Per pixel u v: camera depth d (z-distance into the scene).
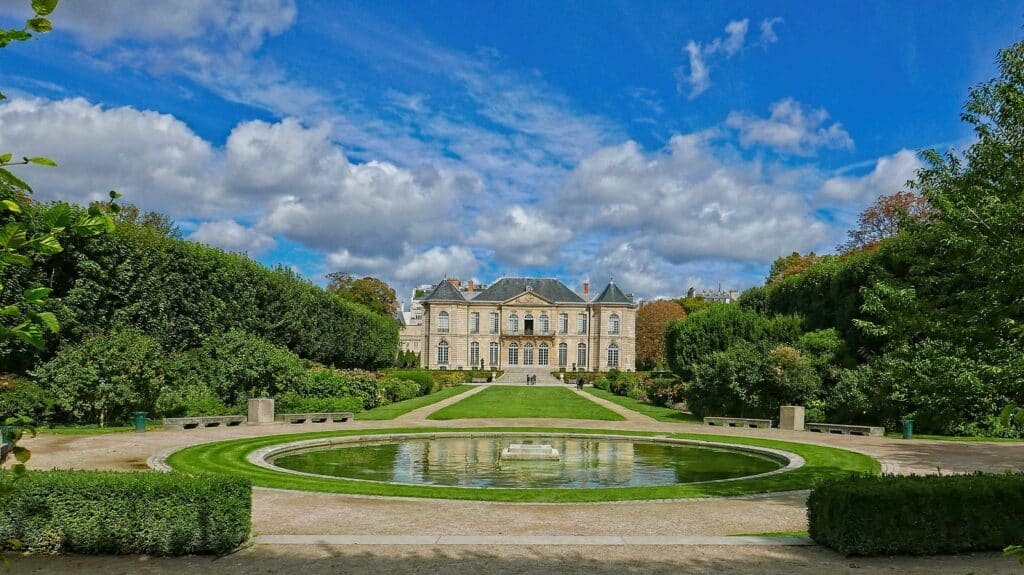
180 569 7.90
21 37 3.03
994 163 9.98
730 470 16.98
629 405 41.38
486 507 11.66
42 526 8.49
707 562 8.20
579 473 16.47
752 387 29.92
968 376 10.77
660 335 102.25
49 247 3.23
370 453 19.72
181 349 28.31
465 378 80.12
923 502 8.73
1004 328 9.48
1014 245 9.12
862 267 30.59
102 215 3.37
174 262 28.06
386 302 87.50
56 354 23.00
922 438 23.55
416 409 35.28
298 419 27.50
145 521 8.43
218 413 26.53
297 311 38.19
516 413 33.19
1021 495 8.95
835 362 30.02
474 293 110.38
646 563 8.13
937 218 11.76
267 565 8.01
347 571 7.75
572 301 103.69
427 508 11.52
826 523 8.91
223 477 8.81
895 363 14.80
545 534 9.69
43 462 15.41
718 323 38.09
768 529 10.27
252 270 33.84
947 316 10.24
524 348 102.94
